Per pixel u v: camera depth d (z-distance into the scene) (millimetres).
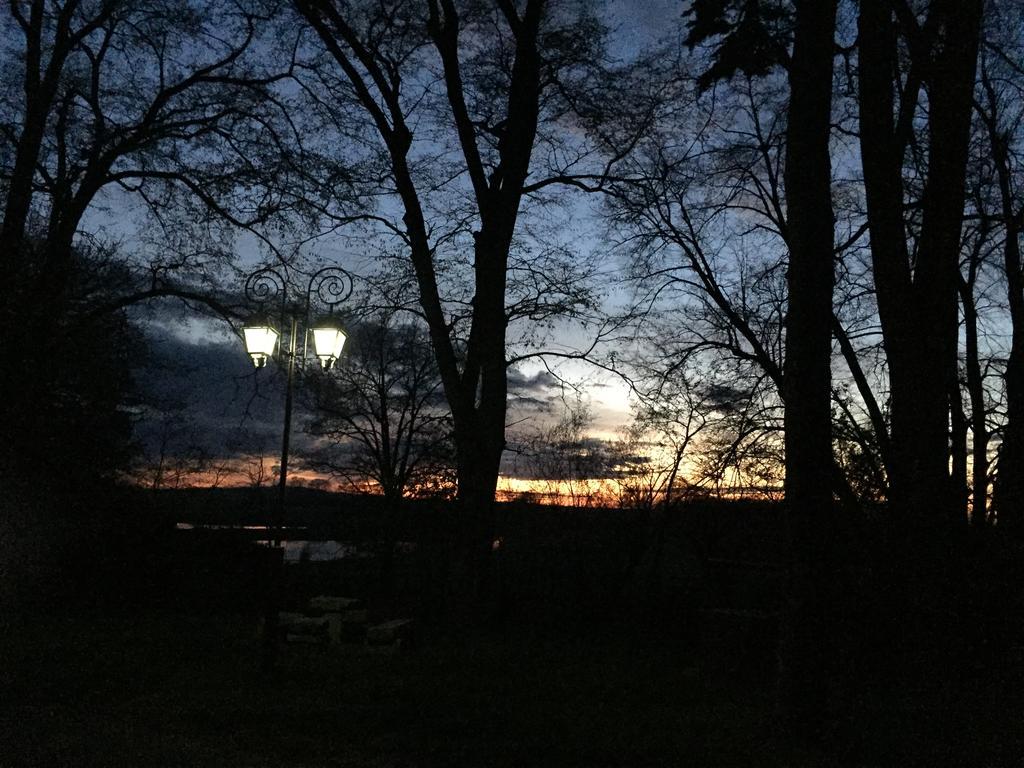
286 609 15961
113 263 20938
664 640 15133
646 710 9430
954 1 12758
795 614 8195
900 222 12703
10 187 18391
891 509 10477
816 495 8250
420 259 17484
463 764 7109
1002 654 9023
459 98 17922
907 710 8500
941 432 11641
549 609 17672
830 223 8680
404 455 27375
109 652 11320
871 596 9242
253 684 9789
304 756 7195
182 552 15477
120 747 7219
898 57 15195
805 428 8328
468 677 10836
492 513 16938
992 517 10320
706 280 20438
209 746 7359
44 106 18922
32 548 15336
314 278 16016
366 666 11227
